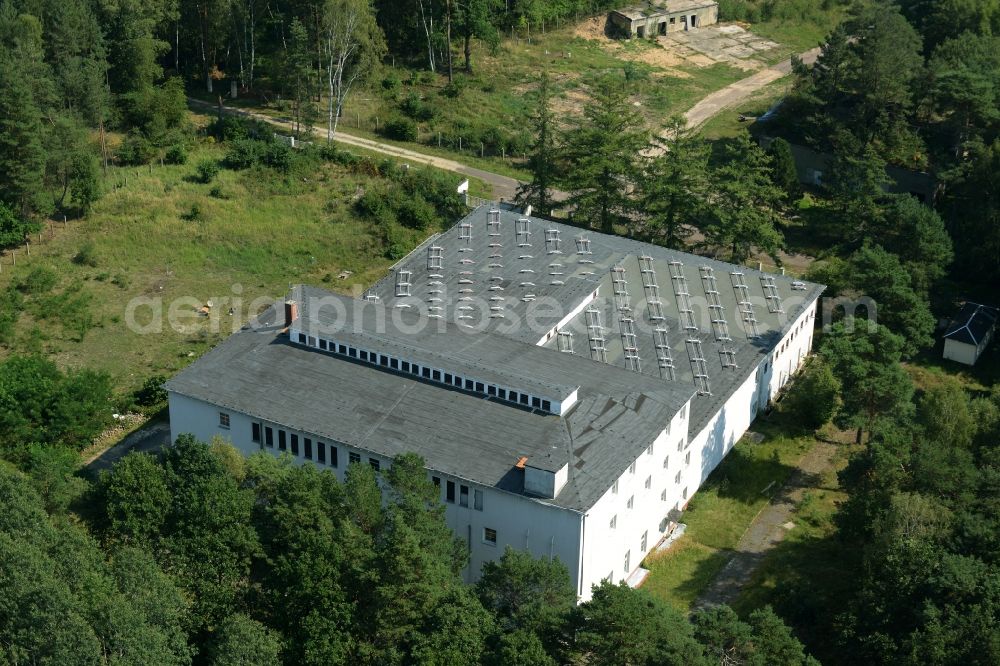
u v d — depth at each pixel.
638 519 97.25
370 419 97.62
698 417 105.56
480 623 76.75
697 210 141.75
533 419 96.88
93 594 77.38
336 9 164.12
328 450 97.00
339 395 100.31
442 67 196.25
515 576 79.38
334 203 153.62
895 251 141.25
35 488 88.19
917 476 94.50
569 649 76.25
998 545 86.38
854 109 171.25
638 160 150.25
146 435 115.06
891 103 168.75
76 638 73.12
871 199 144.25
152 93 165.88
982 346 132.75
